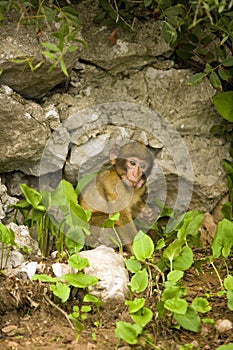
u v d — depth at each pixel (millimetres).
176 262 4008
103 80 4809
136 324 3445
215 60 4852
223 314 3781
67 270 3988
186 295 4027
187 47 4715
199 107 4891
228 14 4266
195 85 4789
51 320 3715
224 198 4992
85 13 4703
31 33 4355
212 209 4988
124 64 4773
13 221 4473
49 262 4188
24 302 3787
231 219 4609
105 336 3533
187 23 4551
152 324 3609
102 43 4711
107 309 3793
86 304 3830
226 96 4672
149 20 4770
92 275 3928
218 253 4082
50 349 3404
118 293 3834
